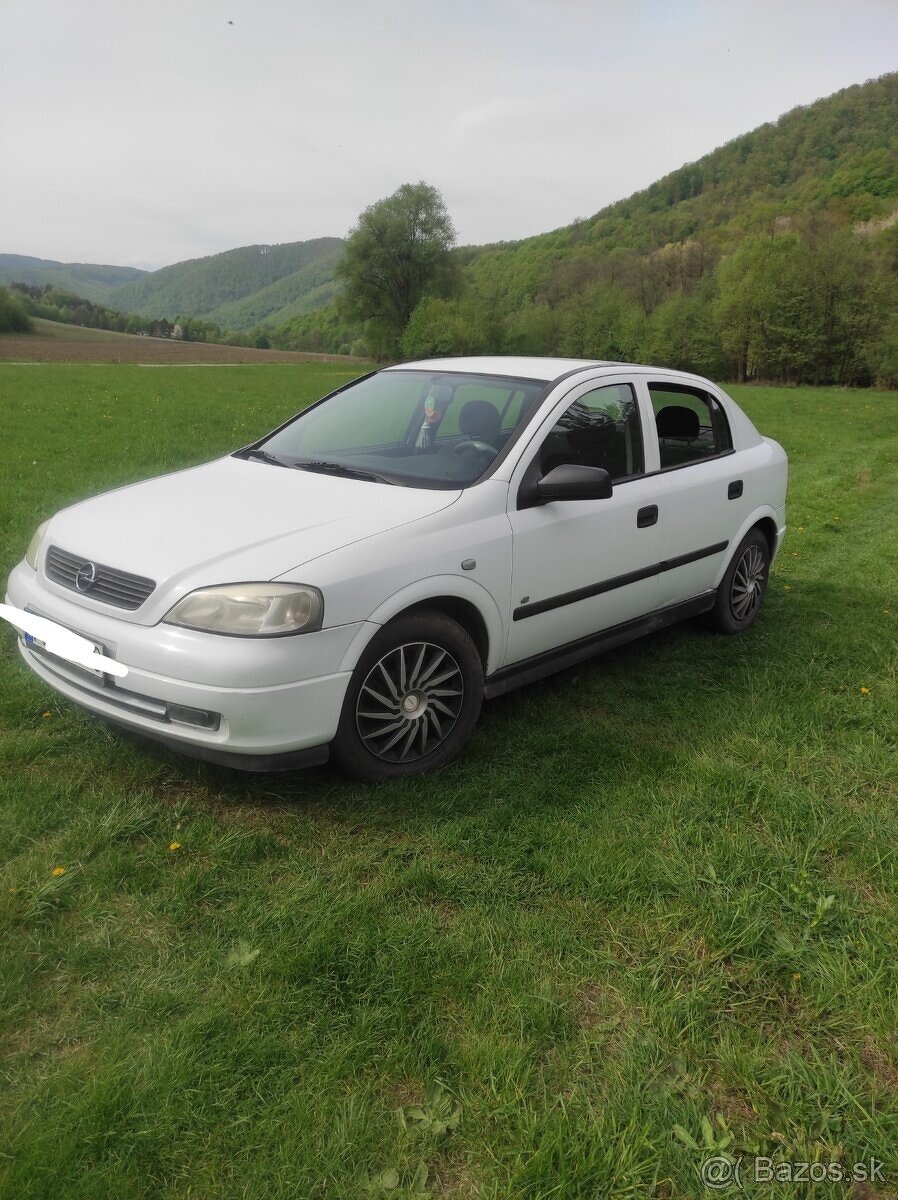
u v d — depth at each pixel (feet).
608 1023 7.50
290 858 9.52
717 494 16.07
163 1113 6.33
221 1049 6.93
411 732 11.10
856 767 12.26
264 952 8.04
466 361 15.29
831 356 213.66
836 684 15.14
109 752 11.48
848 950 8.50
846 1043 7.43
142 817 10.02
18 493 29.48
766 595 21.09
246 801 10.61
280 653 9.46
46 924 8.33
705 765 11.85
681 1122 6.57
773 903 9.15
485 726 13.03
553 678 15.07
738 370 235.81
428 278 270.26
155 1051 6.87
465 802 10.83
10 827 9.71
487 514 11.68
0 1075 6.64
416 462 12.76
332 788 10.95
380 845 9.86
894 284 204.74
